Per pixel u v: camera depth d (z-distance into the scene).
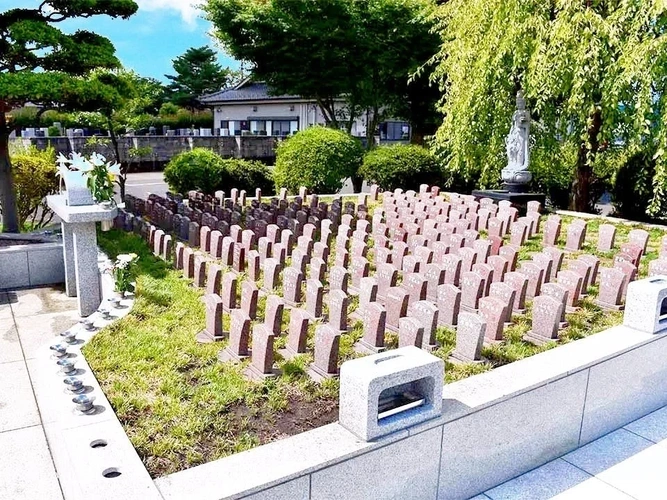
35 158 12.56
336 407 4.38
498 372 4.31
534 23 11.20
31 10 9.48
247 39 21.33
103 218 6.88
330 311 5.88
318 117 33.81
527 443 4.25
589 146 11.73
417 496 3.69
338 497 3.33
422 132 24.30
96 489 2.98
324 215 11.41
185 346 5.38
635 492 4.07
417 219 10.30
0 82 8.47
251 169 18.02
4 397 5.23
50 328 6.97
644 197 12.84
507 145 12.97
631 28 10.34
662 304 5.40
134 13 10.00
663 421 5.11
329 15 21.16
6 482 4.05
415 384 3.73
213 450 3.80
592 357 4.58
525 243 9.71
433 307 5.38
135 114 16.09
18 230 10.50
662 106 10.35
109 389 4.48
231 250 8.23
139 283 7.20
